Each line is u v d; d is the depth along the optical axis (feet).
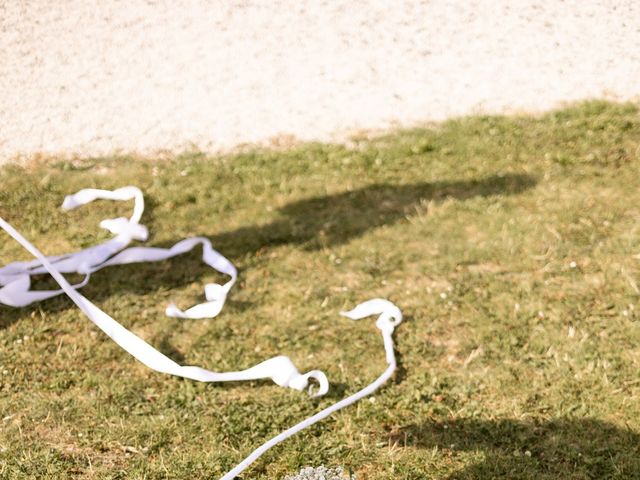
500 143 22.56
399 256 18.13
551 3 29.32
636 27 27.96
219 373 14.56
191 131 23.61
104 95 25.03
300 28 27.96
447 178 21.15
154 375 14.73
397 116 24.09
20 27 27.76
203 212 20.07
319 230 19.21
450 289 16.87
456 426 13.46
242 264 18.04
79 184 21.34
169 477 12.47
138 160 22.40
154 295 17.13
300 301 16.78
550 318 15.93
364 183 21.12
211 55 26.71
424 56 26.71
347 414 13.71
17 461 12.71
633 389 14.11
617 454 12.74
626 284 16.80
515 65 26.18
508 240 18.30
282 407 13.97
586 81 25.40
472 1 29.37
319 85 25.45
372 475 12.50
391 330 15.70
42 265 17.72
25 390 14.37
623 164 21.42
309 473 11.02
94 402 13.99
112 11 28.76
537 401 13.92
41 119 24.02
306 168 21.85
